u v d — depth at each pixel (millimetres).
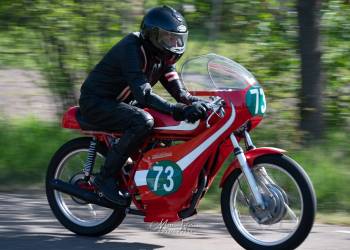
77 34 36812
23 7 37094
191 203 22703
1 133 36656
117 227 25641
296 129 35125
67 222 24703
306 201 21094
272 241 22172
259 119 22266
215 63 22516
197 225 26188
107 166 23406
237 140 22500
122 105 23391
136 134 22859
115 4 36906
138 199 23641
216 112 22031
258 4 37438
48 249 22656
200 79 22609
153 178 22922
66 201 26156
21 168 33656
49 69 37562
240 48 37250
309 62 35125
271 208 21578
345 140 34438
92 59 37000
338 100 36219
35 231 24891
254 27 37375
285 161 21453
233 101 21828
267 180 22062
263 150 21719
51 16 36781
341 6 37250
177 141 23078
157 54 23250
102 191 23516
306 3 35000
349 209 28531
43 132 37031
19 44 37719
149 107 22516
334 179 30000
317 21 35125
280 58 36438
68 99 37625
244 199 22969
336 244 23484
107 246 23156
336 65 36531
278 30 36969
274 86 36062
